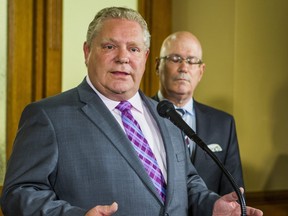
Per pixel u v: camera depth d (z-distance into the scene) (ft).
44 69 12.09
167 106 6.66
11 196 6.20
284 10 13.35
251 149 13.15
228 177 6.13
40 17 12.04
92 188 6.45
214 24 13.32
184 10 13.84
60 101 6.84
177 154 7.23
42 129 6.53
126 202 6.48
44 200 6.10
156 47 13.64
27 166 6.37
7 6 11.71
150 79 13.57
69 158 6.50
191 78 10.18
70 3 12.39
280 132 13.39
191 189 7.33
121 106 7.04
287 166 13.47
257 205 13.03
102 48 6.85
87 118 6.72
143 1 13.42
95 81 6.97
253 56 13.10
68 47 12.38
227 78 13.11
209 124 10.21
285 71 13.41
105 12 6.95
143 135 7.02
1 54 11.69
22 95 11.89
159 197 6.67
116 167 6.55
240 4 12.97
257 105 13.19
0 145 11.64
